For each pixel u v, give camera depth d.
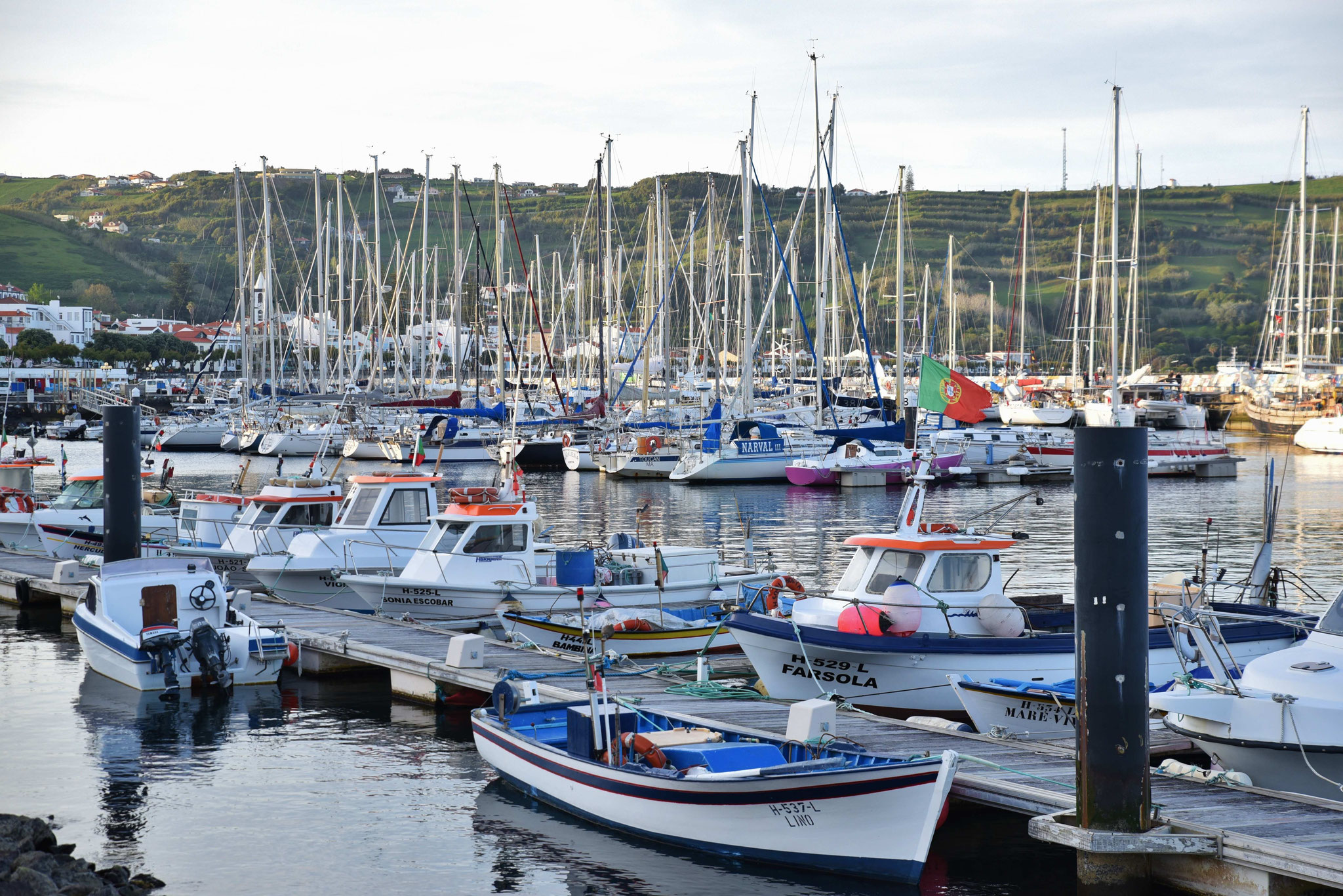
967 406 40.31
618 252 98.56
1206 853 12.05
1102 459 12.34
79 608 24.23
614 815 14.71
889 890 13.09
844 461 64.25
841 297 103.69
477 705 21.11
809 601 21.14
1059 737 17.11
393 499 29.50
